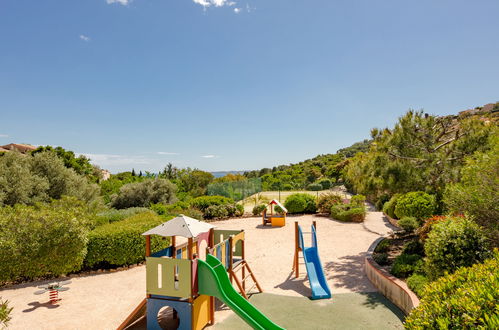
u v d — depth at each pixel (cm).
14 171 1758
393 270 718
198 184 3428
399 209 1237
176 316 639
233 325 595
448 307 293
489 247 570
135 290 771
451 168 833
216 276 539
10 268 789
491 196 595
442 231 581
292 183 4772
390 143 906
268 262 1022
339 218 1777
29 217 846
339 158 6644
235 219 1942
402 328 553
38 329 569
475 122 861
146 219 1144
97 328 575
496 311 254
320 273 784
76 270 884
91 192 2150
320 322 590
